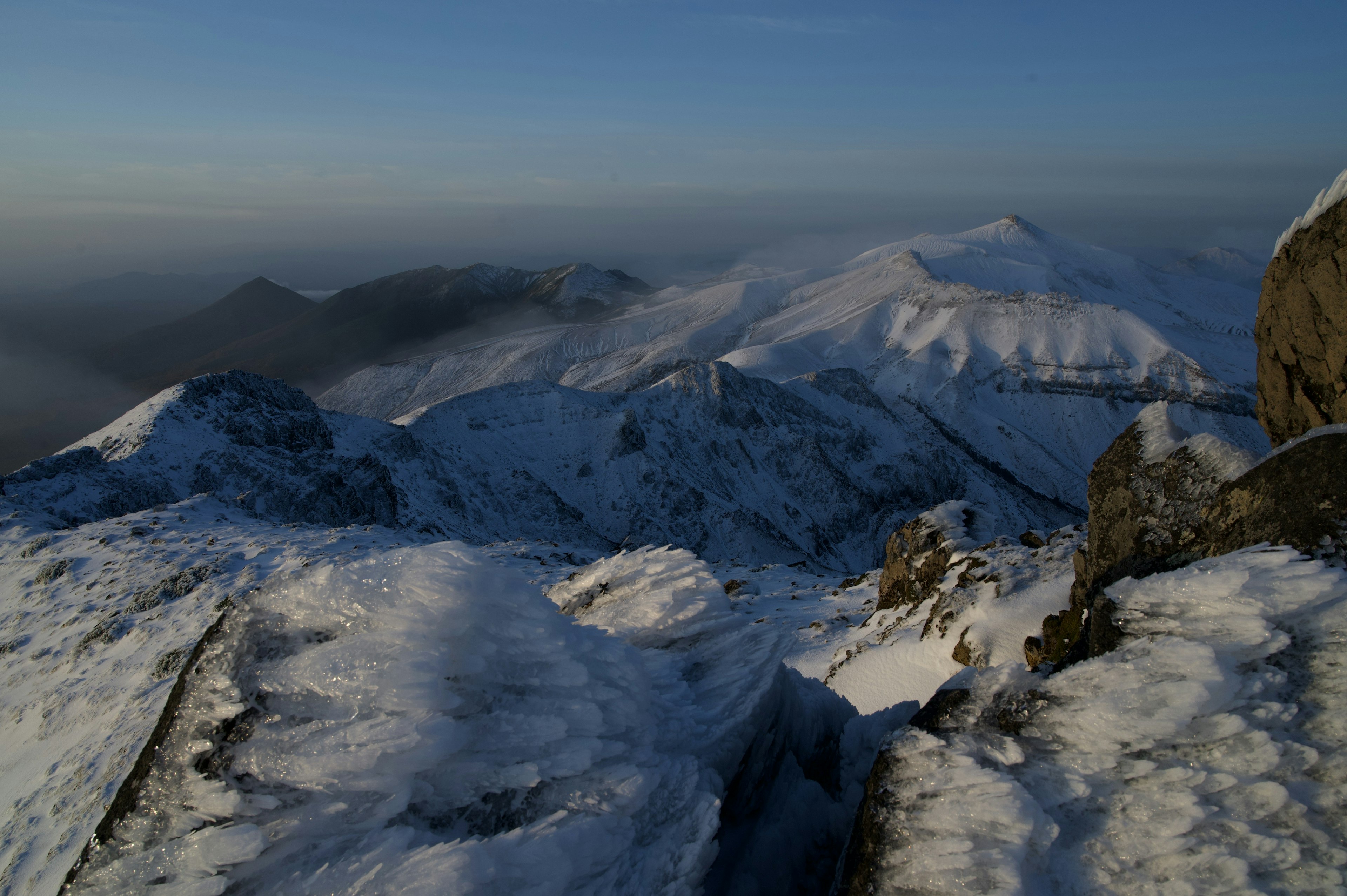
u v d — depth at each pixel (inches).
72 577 564.7
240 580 501.0
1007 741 128.3
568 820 102.4
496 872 90.6
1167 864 100.9
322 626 111.6
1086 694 130.5
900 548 588.7
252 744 101.2
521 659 114.3
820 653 518.9
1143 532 200.1
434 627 108.3
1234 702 118.1
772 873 141.9
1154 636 136.8
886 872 113.3
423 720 98.7
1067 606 351.3
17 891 262.8
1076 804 113.8
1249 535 159.0
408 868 87.7
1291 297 204.1
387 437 3277.6
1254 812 103.3
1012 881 101.4
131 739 325.4
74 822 282.5
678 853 106.3
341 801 96.9
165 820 99.1
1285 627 126.0
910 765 129.9
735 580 909.8
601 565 239.1
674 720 137.9
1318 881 93.3
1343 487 142.4
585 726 112.1
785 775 167.6
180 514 804.6
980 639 361.1
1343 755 105.3
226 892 90.4
